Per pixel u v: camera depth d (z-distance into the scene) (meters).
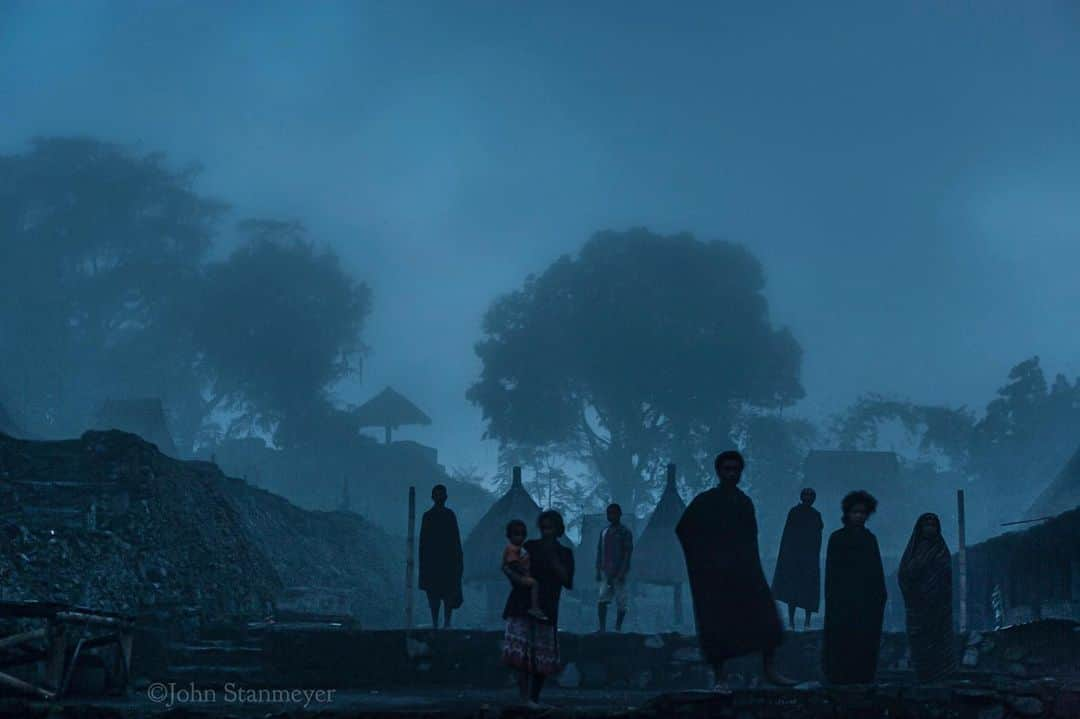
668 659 17.28
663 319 89.44
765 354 89.44
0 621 16.02
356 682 17.59
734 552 12.10
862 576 13.41
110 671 15.89
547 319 90.25
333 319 97.06
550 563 11.89
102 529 25.81
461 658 17.56
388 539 48.91
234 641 19.80
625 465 88.88
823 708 11.62
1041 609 24.53
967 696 11.74
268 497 41.94
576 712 11.40
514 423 89.38
